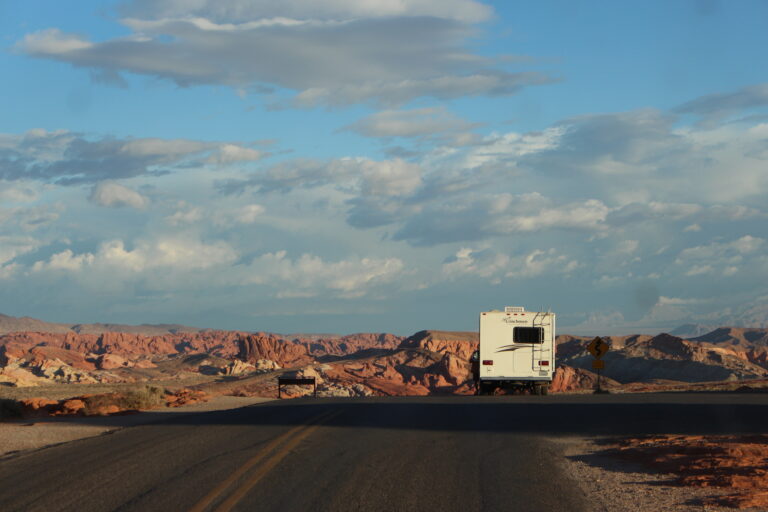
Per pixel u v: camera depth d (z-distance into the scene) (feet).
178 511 40.96
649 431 78.43
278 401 149.07
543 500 44.16
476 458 59.77
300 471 53.21
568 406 112.27
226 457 60.08
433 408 111.04
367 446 66.59
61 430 89.76
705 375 606.96
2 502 44.42
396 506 42.06
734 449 58.59
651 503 43.86
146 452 64.39
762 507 41.86
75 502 43.78
